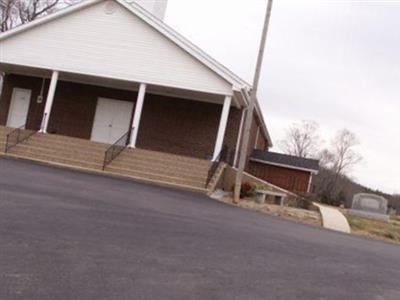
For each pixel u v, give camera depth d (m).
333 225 17.12
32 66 23.58
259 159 33.09
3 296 4.59
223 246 8.50
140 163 20.33
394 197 58.19
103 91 26.38
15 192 9.91
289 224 14.22
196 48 22.23
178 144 25.34
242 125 25.73
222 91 22.09
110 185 14.44
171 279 6.02
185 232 9.13
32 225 7.41
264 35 19.19
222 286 6.12
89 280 5.45
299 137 77.94
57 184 12.38
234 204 17.56
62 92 26.70
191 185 19.14
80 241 7.02
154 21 22.64
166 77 22.59
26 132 22.05
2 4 40.34
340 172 70.56
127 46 23.03
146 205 11.75
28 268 5.49
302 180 32.97
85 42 23.33
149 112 25.77
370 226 18.75
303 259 8.75
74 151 20.92
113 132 26.11
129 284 5.55
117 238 7.61
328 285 7.19
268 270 7.40
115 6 23.23
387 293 7.43
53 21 23.62
